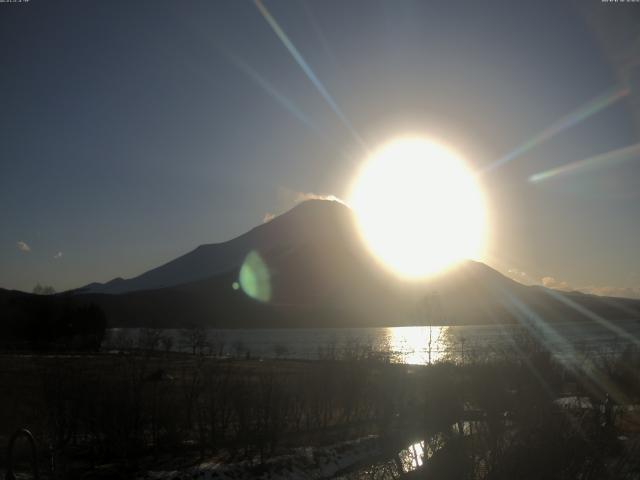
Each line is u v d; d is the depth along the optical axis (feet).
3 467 51.75
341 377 86.02
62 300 330.34
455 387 67.77
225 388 68.64
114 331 464.24
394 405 81.61
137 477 51.55
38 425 63.57
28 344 273.54
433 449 46.47
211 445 64.54
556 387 99.81
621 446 46.75
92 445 60.85
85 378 74.18
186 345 314.35
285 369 125.90
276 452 63.36
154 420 64.85
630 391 109.70
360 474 56.13
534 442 42.19
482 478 42.01
